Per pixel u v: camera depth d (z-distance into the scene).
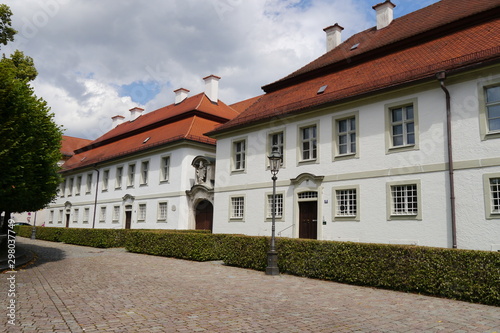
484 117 12.83
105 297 8.81
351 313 7.57
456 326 6.72
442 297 9.39
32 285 10.34
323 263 11.95
